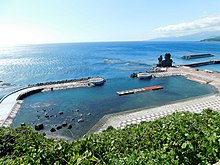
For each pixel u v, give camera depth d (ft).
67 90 162.40
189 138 16.60
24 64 372.17
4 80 228.02
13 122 101.65
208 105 114.52
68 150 18.43
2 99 135.54
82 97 143.95
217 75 201.46
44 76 247.50
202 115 25.77
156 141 20.17
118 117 101.30
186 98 135.64
